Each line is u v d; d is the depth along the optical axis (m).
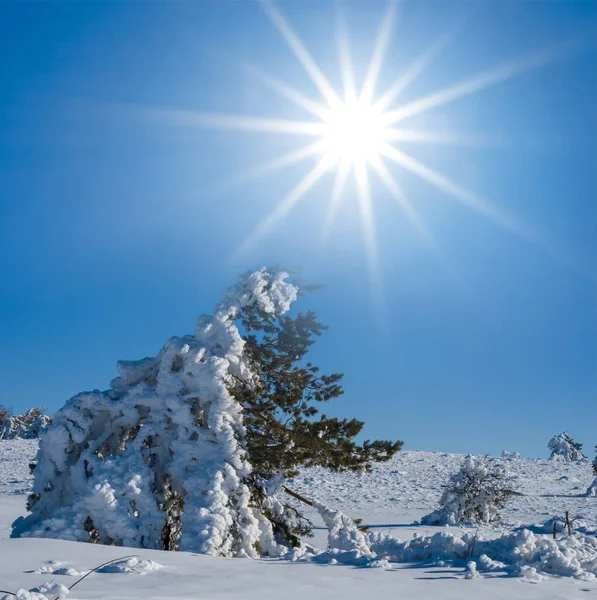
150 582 7.21
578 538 11.11
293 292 14.66
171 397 13.32
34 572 7.50
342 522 14.03
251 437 13.92
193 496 12.40
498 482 27.94
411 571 8.78
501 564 8.94
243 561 9.48
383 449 13.83
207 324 13.98
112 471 12.49
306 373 14.71
